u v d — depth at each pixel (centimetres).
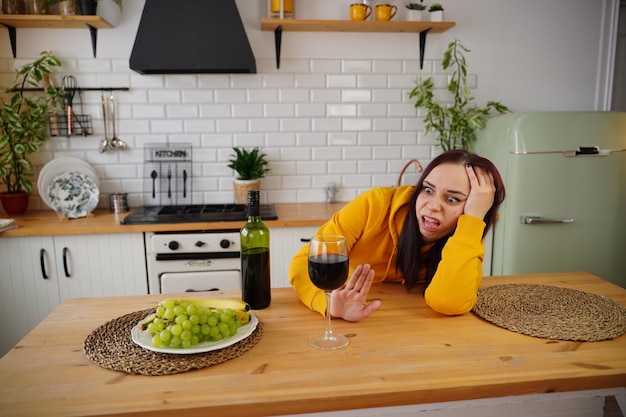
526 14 339
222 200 331
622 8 367
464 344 116
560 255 291
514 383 99
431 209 142
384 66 330
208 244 269
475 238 137
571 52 347
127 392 96
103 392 96
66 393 96
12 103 289
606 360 108
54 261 267
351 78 329
